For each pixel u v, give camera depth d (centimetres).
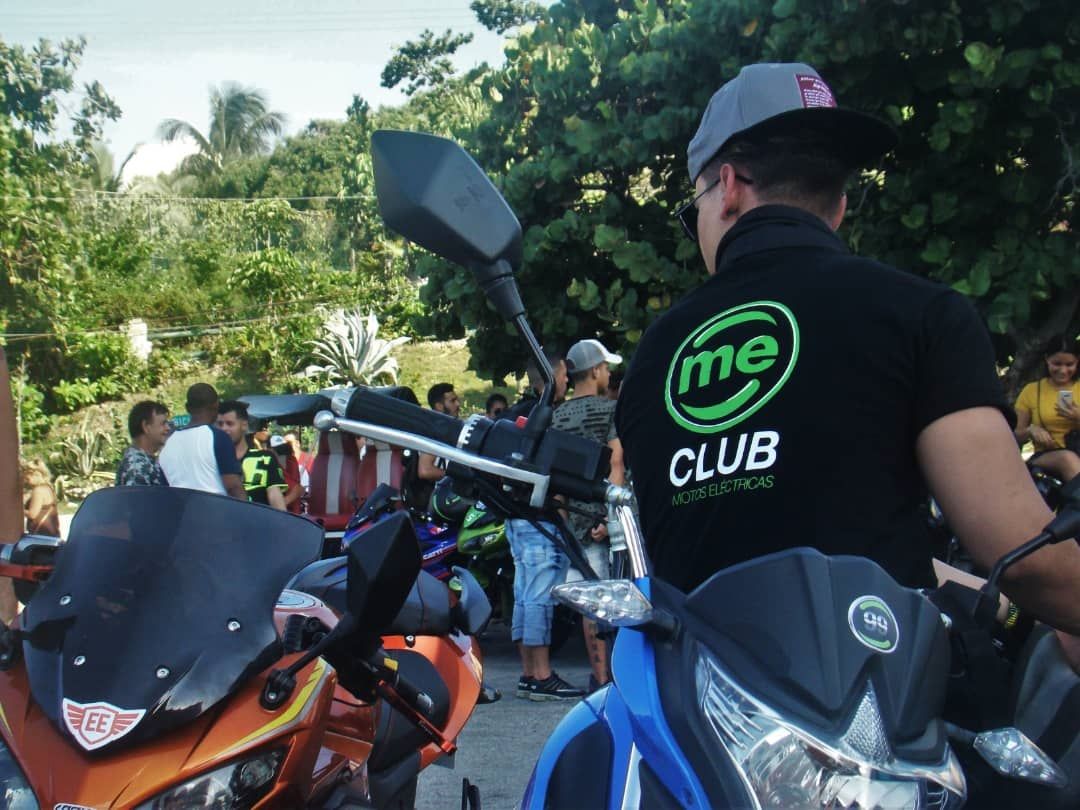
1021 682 204
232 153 6153
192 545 245
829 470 164
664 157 796
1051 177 709
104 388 3066
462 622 344
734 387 173
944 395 164
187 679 221
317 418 190
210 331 3566
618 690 153
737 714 138
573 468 178
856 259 178
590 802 156
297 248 4631
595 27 809
